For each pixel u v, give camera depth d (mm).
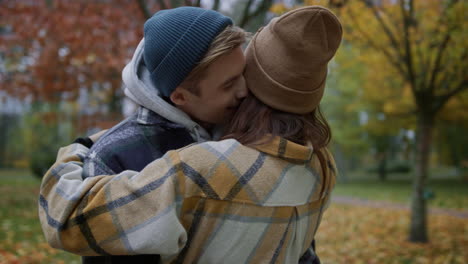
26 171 24469
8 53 6367
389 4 4867
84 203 785
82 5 5891
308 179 951
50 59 5812
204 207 819
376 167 29422
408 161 30172
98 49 5527
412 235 6402
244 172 836
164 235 751
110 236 765
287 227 898
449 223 8352
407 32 4922
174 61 869
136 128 953
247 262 859
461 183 19766
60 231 784
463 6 4277
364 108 12938
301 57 865
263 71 906
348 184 20859
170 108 940
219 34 867
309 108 937
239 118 928
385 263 5215
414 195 6387
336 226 7891
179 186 798
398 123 13844
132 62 975
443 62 5312
